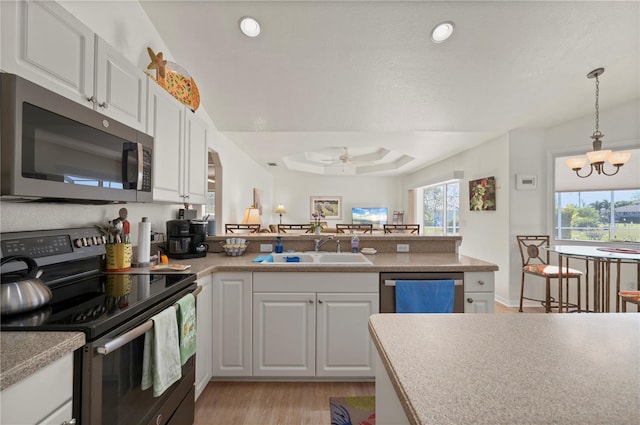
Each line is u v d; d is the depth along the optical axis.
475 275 2.14
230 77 2.86
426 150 5.43
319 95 3.12
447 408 0.51
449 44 2.45
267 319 2.12
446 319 0.98
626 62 2.60
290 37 2.40
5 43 0.96
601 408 0.51
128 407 1.08
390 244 2.85
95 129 1.26
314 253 2.71
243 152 5.72
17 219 1.30
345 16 2.23
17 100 0.93
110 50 1.41
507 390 0.57
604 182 3.75
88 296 1.23
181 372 1.48
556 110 3.49
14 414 0.69
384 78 2.87
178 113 2.07
